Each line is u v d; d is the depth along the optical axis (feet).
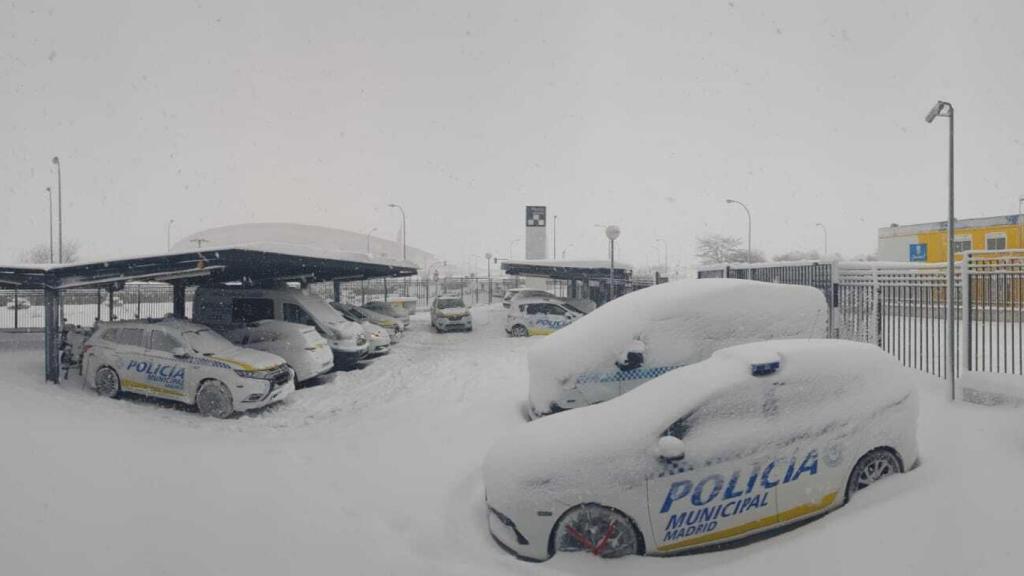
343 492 18.85
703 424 15.05
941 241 92.07
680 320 24.34
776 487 14.93
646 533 14.39
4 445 18.56
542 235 120.78
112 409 30.73
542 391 24.99
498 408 29.27
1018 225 80.48
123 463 18.85
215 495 16.99
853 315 33.55
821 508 15.24
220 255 37.63
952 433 19.57
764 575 12.70
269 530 14.97
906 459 16.39
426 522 16.60
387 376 43.52
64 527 13.51
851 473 15.67
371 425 28.60
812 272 37.32
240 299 48.98
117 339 34.58
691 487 14.55
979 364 31.07
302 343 40.98
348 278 75.10
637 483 14.51
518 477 15.15
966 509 13.61
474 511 17.72
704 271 60.49
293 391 36.40
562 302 73.97
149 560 12.72
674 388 16.20
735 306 24.67
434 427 26.91
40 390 33.53
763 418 15.25
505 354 52.29
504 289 177.78
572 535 14.55
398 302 100.99
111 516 14.48
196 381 31.99
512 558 14.70
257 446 24.57
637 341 23.97
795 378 15.90
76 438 21.26
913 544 12.70
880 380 16.79
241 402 31.40
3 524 13.10
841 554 12.85
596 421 16.08
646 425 15.12
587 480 14.64
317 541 14.65
